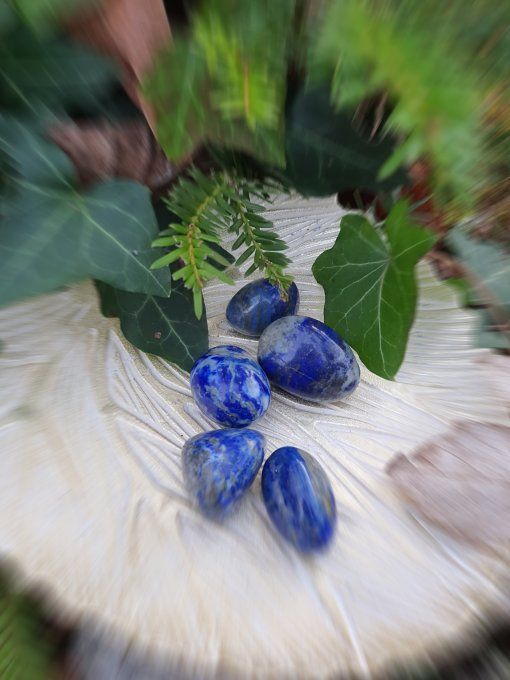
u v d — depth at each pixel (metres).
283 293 0.12
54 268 0.09
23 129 0.09
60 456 0.10
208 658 0.08
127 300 0.12
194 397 0.11
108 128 0.10
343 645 0.08
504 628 0.10
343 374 0.11
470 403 0.12
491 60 0.07
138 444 0.11
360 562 0.09
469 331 0.13
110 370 0.12
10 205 0.09
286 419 0.12
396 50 0.06
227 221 0.11
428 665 0.08
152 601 0.08
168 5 0.08
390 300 0.11
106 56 0.08
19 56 0.08
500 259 0.11
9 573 0.09
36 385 0.11
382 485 0.10
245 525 0.10
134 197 0.10
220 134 0.09
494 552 0.09
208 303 0.13
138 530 0.09
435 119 0.06
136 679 0.09
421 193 0.11
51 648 0.11
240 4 0.07
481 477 0.10
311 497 0.09
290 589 0.09
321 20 0.07
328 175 0.11
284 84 0.08
